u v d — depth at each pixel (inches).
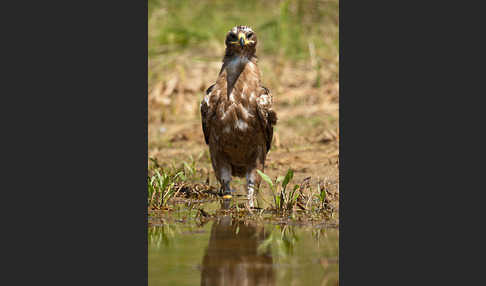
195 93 938.1
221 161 552.7
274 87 904.9
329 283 297.9
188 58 1018.1
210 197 544.7
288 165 644.7
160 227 422.0
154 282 301.0
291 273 312.0
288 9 1063.6
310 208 473.1
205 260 335.9
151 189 499.2
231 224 430.9
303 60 968.3
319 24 1037.8
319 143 729.0
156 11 1157.1
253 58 536.4
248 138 534.6
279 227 418.6
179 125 851.4
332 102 844.6
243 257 342.6
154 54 1028.5
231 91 527.2
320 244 368.5
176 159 698.2
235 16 1130.7
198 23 1133.7
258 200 519.2
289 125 789.2
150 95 933.2
